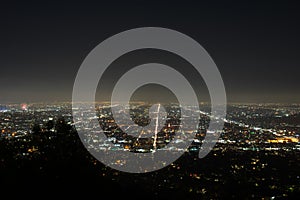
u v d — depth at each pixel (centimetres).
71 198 827
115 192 914
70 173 887
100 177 949
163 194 1066
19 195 765
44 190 802
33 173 832
